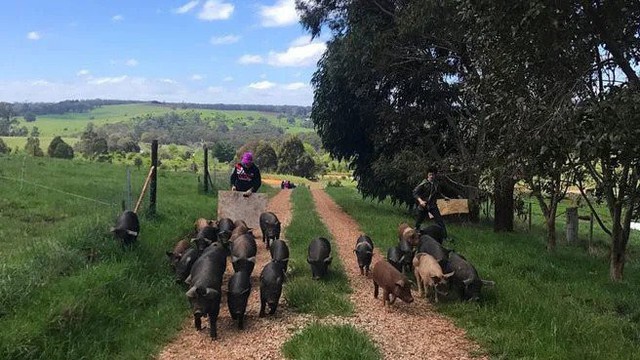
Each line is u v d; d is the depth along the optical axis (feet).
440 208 62.69
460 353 20.90
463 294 27.22
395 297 26.30
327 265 31.04
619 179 28.22
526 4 23.13
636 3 25.64
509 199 60.44
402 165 66.13
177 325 23.67
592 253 48.57
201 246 33.53
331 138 79.25
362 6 66.74
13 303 20.54
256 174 45.88
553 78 28.37
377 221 58.90
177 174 107.04
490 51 29.94
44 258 25.73
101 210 44.68
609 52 27.58
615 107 21.42
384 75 67.36
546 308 24.76
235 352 20.90
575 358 19.84
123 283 25.20
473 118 52.08
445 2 43.34
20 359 17.76
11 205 47.42
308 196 101.40
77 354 19.29
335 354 18.80
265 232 41.47
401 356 20.40
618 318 25.61
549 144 25.73
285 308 26.30
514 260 36.76
